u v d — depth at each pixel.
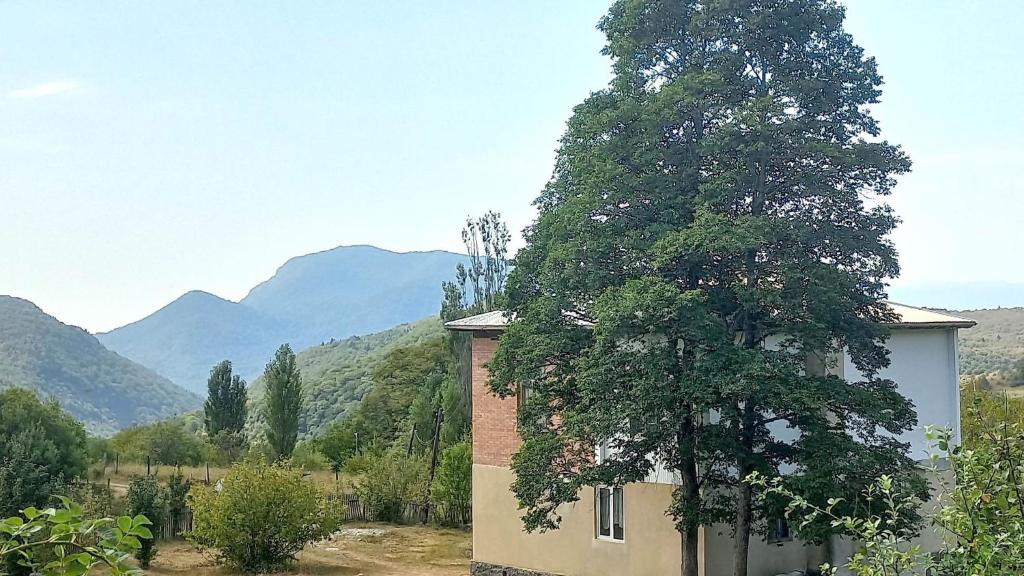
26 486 29.66
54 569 4.72
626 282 17.77
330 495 37.28
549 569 24.89
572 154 20.11
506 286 20.88
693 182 18.52
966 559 6.28
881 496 15.92
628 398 17.44
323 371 152.38
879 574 6.22
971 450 6.71
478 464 26.95
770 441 18.77
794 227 17.62
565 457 20.66
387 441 67.62
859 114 18.80
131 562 26.33
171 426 57.41
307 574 26.66
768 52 18.61
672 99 18.02
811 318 17.41
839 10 18.69
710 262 18.22
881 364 19.11
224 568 27.25
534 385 20.31
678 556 21.88
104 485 38.66
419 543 34.00
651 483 22.53
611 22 19.97
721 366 16.64
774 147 17.78
